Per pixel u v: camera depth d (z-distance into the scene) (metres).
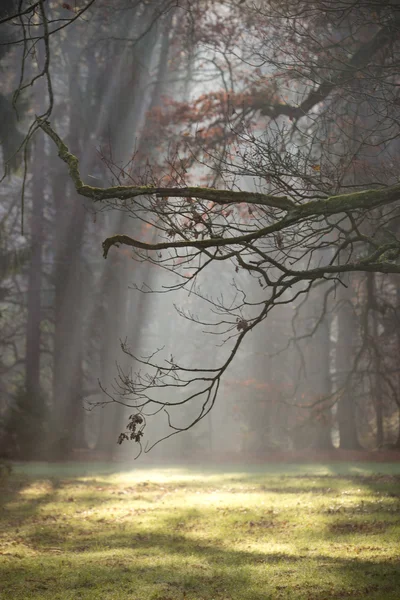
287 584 9.69
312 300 45.66
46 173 47.44
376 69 13.41
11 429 37.81
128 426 8.23
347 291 39.62
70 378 43.84
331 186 9.73
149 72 42.31
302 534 14.00
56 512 17.48
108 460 38.97
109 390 43.34
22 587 9.57
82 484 24.30
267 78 15.10
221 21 22.03
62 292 44.50
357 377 29.80
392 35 13.30
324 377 43.34
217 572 10.48
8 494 21.08
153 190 8.34
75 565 11.06
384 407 41.12
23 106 26.36
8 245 48.94
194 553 12.13
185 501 19.48
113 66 40.03
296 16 12.71
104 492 22.00
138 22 33.38
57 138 8.65
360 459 37.41
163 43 35.91
